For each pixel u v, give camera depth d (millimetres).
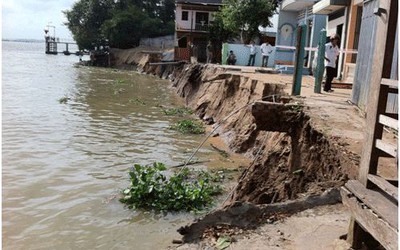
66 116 17641
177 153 12461
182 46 44938
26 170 10289
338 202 5641
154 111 20156
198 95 22266
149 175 9055
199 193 8664
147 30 52562
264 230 4945
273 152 9133
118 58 51438
